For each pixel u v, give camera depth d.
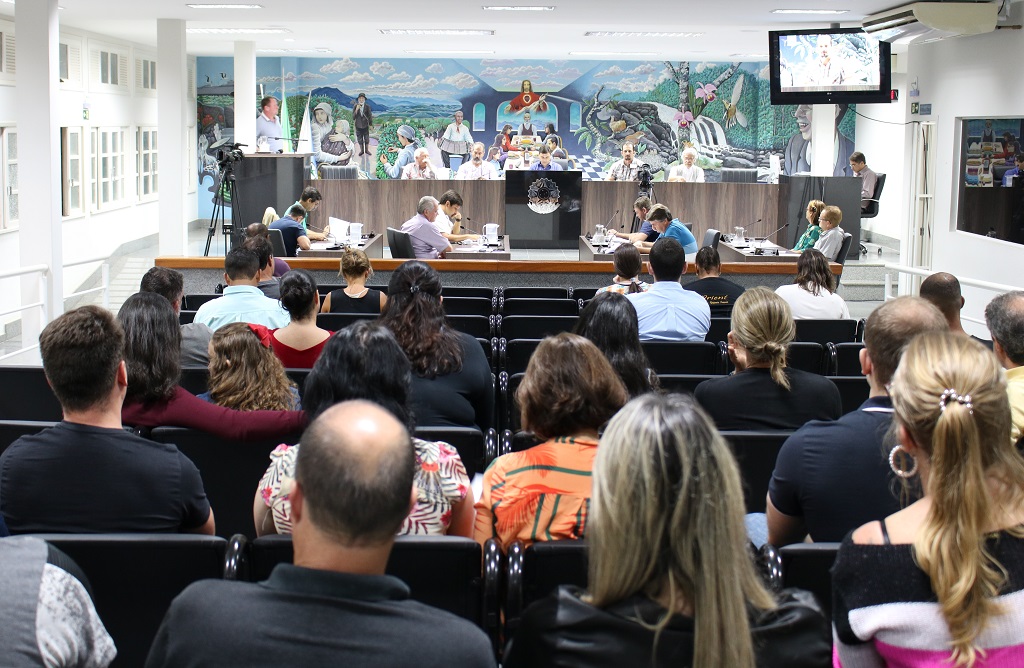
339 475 1.38
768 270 9.38
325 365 2.61
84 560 2.10
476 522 2.43
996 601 1.51
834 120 19.56
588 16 11.12
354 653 1.38
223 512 3.16
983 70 9.73
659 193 15.06
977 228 10.09
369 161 21.66
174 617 1.44
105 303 9.00
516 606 2.05
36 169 8.62
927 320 2.49
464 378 3.55
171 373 3.06
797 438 2.51
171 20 11.65
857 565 1.58
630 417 1.49
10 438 2.95
